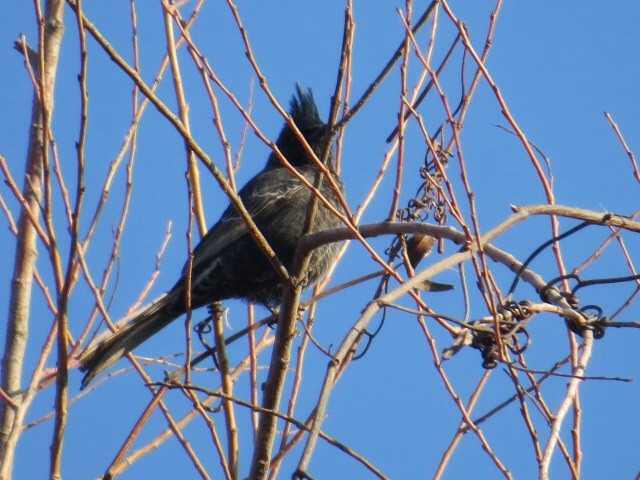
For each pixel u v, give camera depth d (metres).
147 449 10.09
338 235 9.85
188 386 8.62
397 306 7.77
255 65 9.13
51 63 9.80
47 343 9.59
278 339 9.98
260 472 9.25
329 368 6.88
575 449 8.94
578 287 9.08
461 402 8.85
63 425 7.96
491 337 8.83
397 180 10.47
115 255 10.77
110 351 11.62
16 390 9.21
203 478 9.39
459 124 11.57
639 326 8.62
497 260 9.00
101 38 8.05
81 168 7.79
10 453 8.67
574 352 9.31
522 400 8.34
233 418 9.89
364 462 7.99
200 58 10.50
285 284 10.14
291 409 10.29
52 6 9.88
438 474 9.41
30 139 9.79
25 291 9.52
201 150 8.97
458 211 9.05
